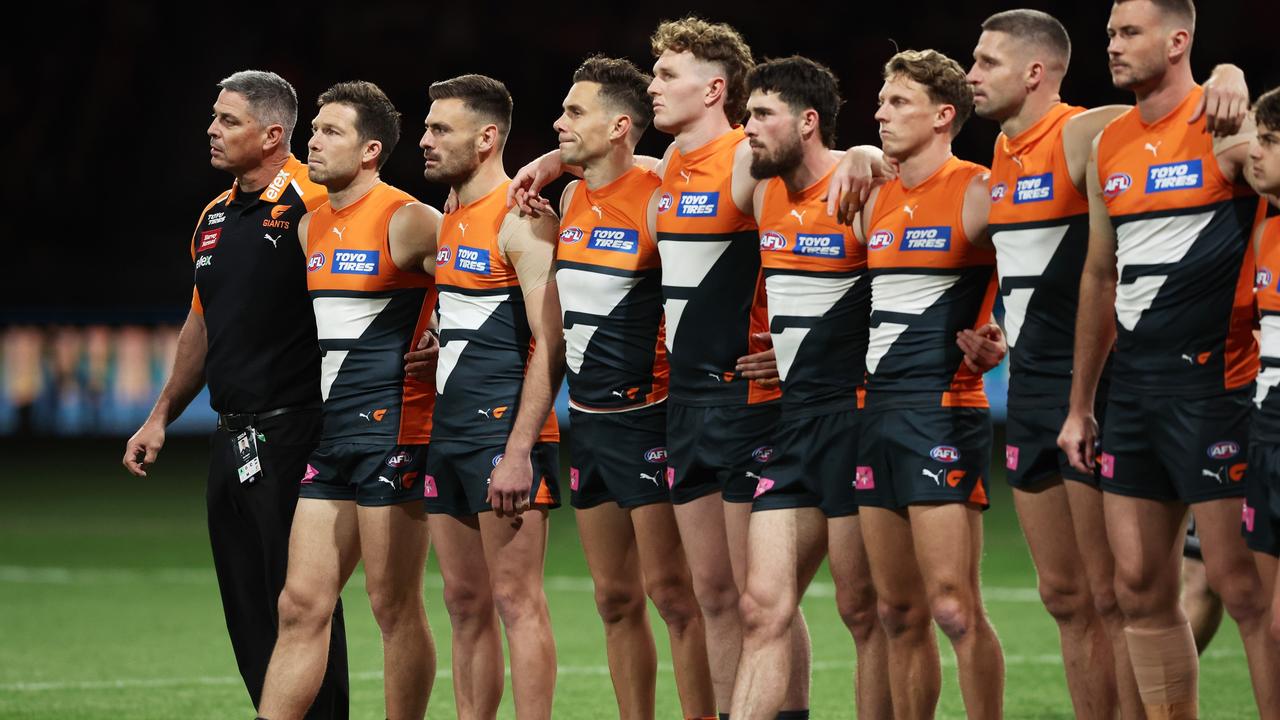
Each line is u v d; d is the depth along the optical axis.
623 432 18.59
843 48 91.62
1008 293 17.14
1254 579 15.76
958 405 17.08
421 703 19.91
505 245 18.64
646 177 18.72
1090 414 16.48
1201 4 85.69
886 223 17.30
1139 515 16.30
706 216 17.91
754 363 17.86
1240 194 15.48
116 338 82.31
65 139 97.25
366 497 19.28
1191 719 16.44
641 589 19.20
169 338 81.69
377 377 19.39
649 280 18.56
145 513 55.75
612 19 94.56
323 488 19.58
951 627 16.95
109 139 97.00
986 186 17.14
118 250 95.75
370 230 19.42
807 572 18.06
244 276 20.50
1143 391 16.05
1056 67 16.86
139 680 27.39
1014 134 17.08
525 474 18.16
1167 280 15.72
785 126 17.17
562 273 18.61
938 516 16.92
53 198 96.75
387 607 19.56
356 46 95.50
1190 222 15.59
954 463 16.95
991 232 17.00
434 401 19.75
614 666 19.27
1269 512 15.01
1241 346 15.73
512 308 18.83
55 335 83.00
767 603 17.58
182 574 41.41
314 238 19.91
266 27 96.25
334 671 20.58
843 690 26.11
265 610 21.02
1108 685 17.14
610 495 18.84
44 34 97.31
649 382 18.61
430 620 33.91
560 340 18.66
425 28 95.31
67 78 97.38
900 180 17.45
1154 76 15.65
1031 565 41.91
